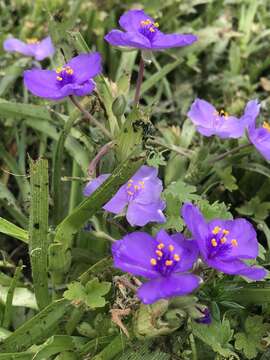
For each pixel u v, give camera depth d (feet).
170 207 0.89
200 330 0.78
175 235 0.72
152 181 0.88
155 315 0.71
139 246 0.70
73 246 0.98
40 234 0.80
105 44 1.41
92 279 0.81
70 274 0.94
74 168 1.06
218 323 0.79
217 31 1.44
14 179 1.17
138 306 0.76
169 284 0.66
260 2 1.58
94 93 0.95
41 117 1.09
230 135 0.99
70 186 1.09
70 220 0.80
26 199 1.05
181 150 1.07
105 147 0.90
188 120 1.17
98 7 1.44
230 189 1.05
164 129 1.16
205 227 0.72
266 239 1.07
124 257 0.69
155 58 1.43
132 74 1.39
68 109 1.14
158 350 0.79
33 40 1.32
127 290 0.79
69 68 0.86
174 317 0.71
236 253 0.73
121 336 0.77
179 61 1.22
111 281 0.84
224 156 1.05
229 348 0.83
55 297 0.89
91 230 0.92
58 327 0.85
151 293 0.65
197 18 1.54
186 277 0.66
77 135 1.08
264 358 0.86
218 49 1.44
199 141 1.21
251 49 1.45
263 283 0.85
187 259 0.69
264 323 0.86
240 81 1.35
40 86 0.86
